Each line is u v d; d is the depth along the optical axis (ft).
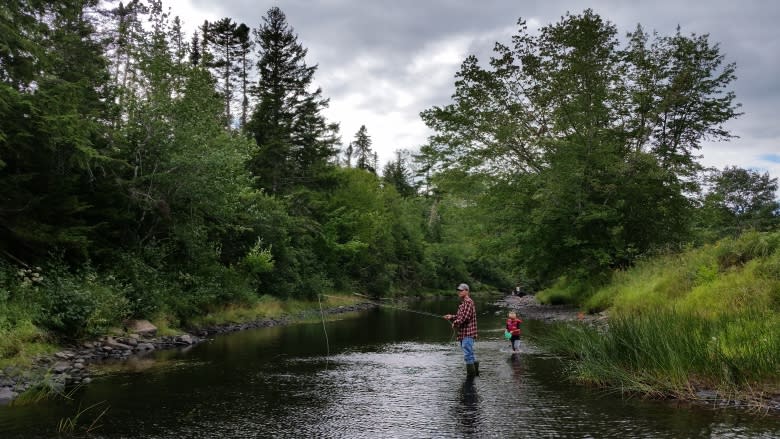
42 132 38.04
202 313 56.75
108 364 32.91
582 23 71.56
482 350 38.88
